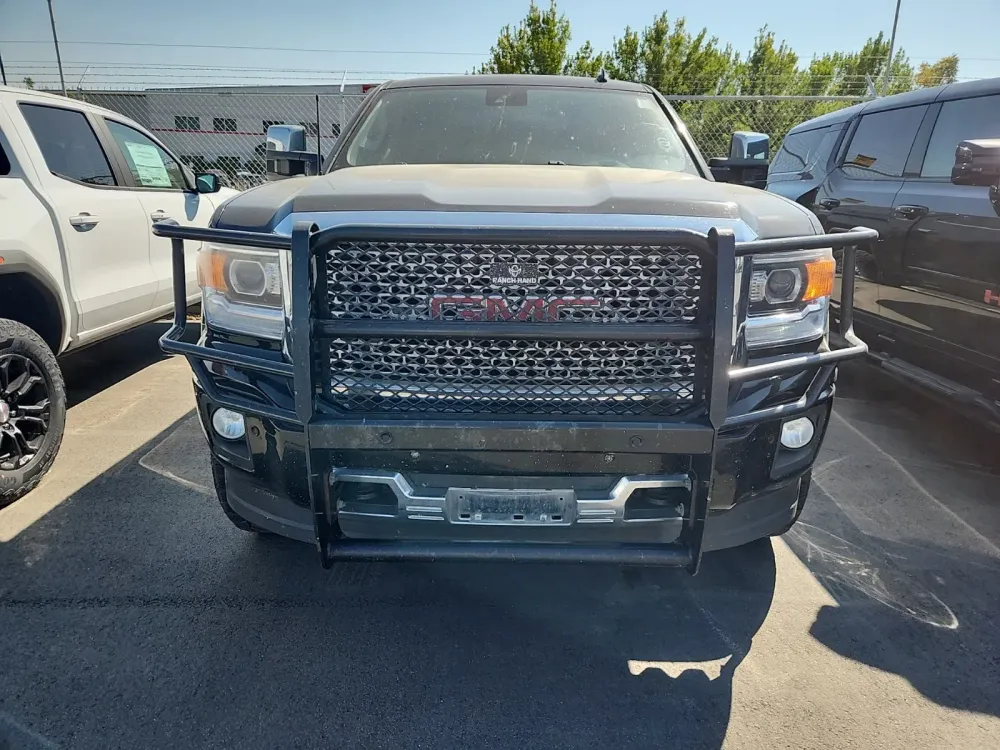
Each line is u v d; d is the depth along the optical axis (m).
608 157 3.21
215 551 2.89
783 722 2.06
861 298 4.61
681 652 2.36
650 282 1.89
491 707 2.11
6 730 1.98
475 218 1.97
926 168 4.18
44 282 3.66
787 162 6.18
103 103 13.48
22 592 2.60
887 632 2.47
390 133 3.38
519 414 1.92
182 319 2.23
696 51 27.00
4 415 3.18
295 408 1.95
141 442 3.97
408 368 1.94
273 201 2.19
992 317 3.46
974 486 3.60
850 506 3.38
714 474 2.04
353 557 2.06
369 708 2.10
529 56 24.72
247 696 2.13
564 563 2.06
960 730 2.04
